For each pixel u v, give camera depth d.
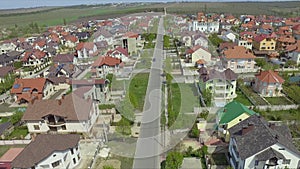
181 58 69.00
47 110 41.16
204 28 127.94
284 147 28.45
